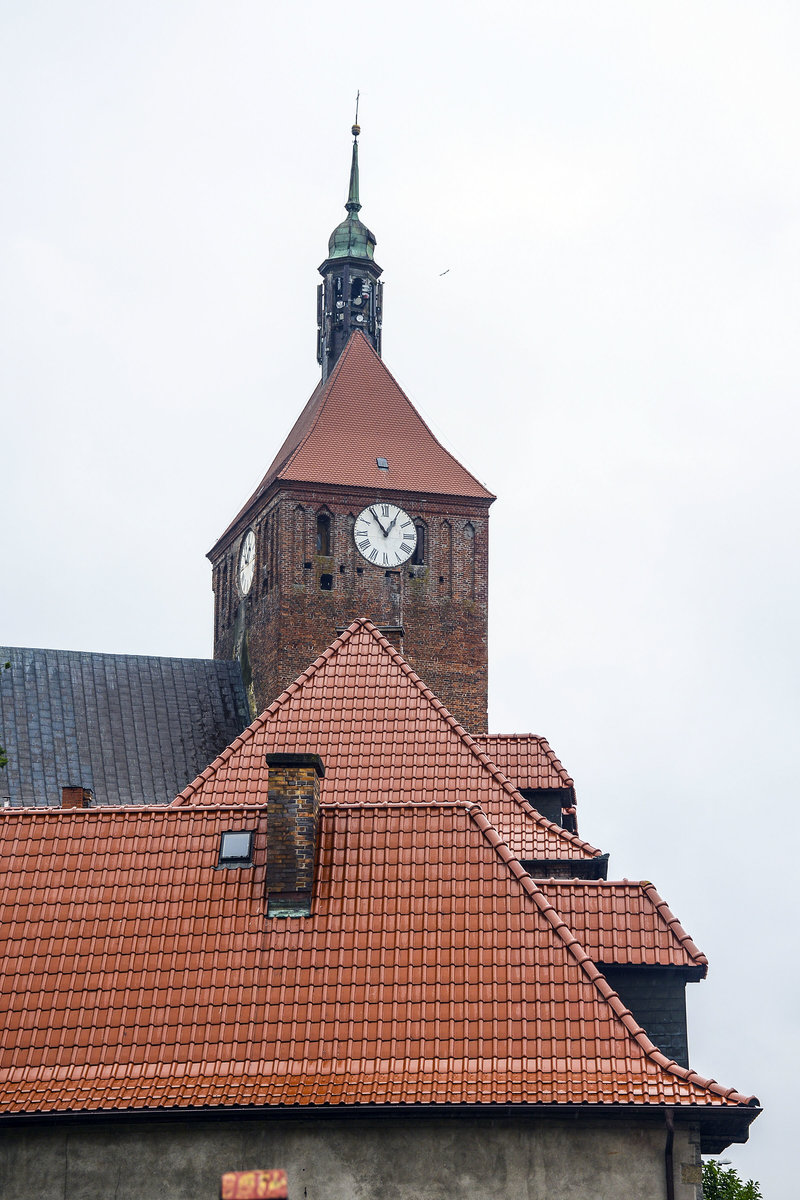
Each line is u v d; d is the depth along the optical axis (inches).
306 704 1946.4
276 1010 1441.9
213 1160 1386.6
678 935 1584.6
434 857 1535.4
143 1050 1421.0
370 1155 1382.9
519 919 1482.5
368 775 1876.2
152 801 3538.4
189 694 3814.0
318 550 3944.4
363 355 4222.4
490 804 1855.3
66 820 1598.2
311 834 1530.5
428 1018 1424.7
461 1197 1371.8
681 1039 1568.7
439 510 4023.1
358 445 4037.9
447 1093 1368.1
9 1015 1445.6
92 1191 1382.9
